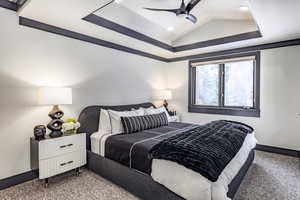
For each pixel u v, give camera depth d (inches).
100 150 99.1
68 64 112.4
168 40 171.6
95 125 114.6
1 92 86.1
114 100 142.6
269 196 78.4
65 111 111.5
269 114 140.3
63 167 92.5
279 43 135.0
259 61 144.3
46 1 77.9
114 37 127.7
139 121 117.5
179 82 192.4
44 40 101.1
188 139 75.2
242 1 114.1
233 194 72.2
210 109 171.6
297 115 129.4
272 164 114.0
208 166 56.7
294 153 130.3
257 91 145.2
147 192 72.7
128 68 154.6
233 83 161.2
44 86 101.2
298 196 78.5
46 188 85.7
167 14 132.9
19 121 91.7
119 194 80.4
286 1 76.7
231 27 142.1
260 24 102.0
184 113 189.5
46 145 86.1
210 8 131.6
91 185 88.5
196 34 161.0
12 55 89.3
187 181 58.5
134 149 80.3
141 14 126.3
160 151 68.5
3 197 78.2
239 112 154.6
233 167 69.9
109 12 111.1
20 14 89.7
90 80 125.1
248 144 95.4
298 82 128.6
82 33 118.5
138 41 137.9
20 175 91.4
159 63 189.5
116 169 87.6
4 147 87.0
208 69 175.9
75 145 97.7
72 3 79.7
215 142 73.8
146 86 173.9
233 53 156.6
